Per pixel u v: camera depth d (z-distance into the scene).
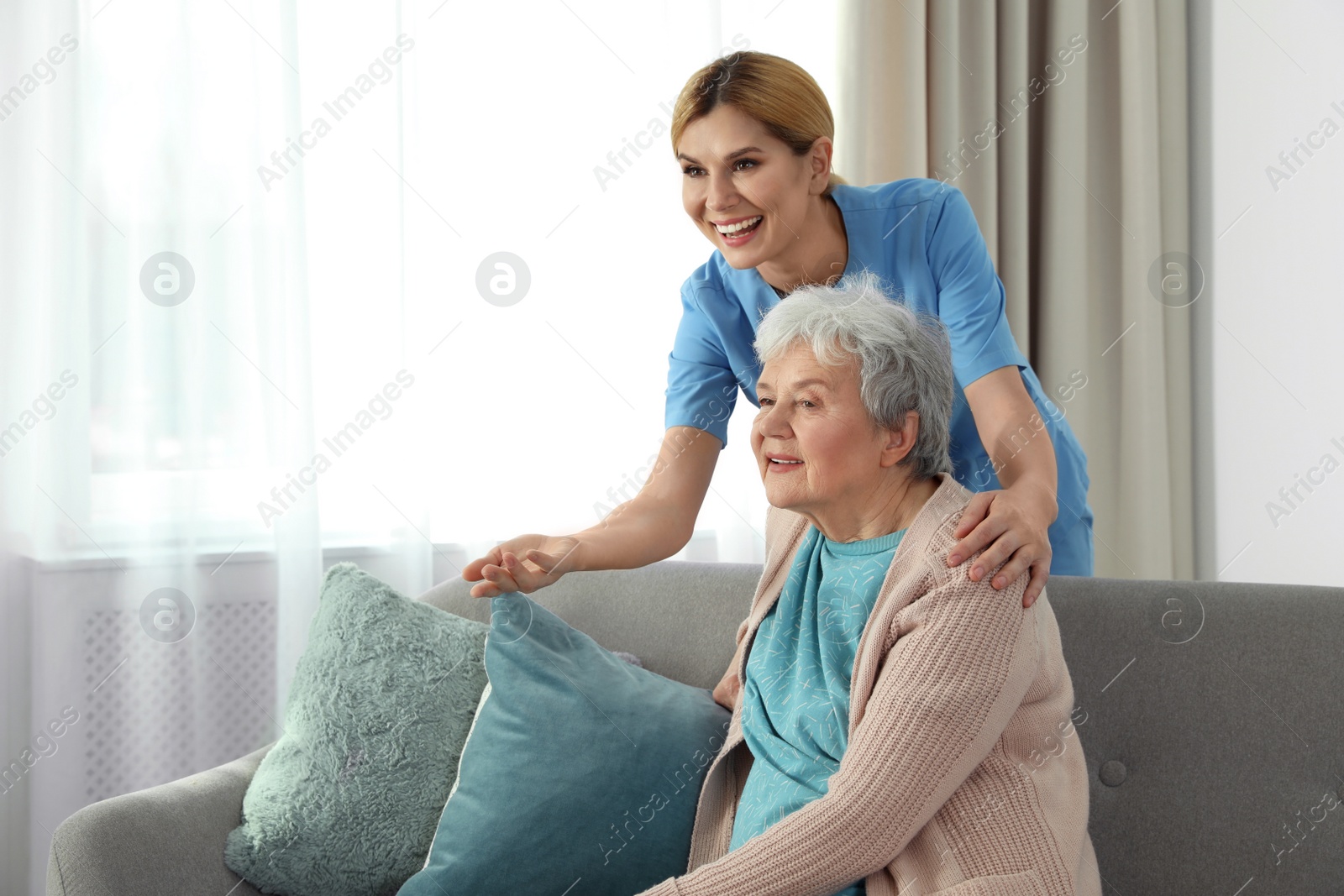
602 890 1.20
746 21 2.42
